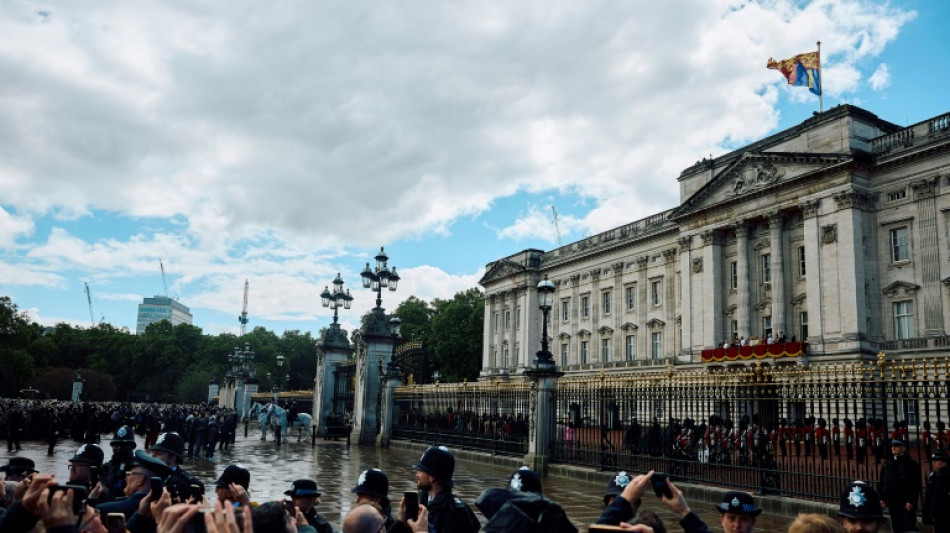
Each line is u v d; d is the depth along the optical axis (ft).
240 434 180.24
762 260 216.33
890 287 178.60
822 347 185.78
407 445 115.65
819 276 190.08
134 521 19.63
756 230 218.38
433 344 385.70
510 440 93.09
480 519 52.01
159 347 481.87
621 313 284.82
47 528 13.07
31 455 101.76
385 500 21.54
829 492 56.85
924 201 173.78
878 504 18.06
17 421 108.78
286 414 135.44
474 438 101.81
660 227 267.59
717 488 62.03
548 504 14.64
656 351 266.57
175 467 27.14
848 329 180.14
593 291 301.84
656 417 75.87
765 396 64.08
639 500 15.96
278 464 90.43
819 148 196.75
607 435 83.46
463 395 106.42
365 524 15.93
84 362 483.92
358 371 135.23
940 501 39.78
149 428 122.01
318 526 22.24
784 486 60.70
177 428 146.10
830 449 57.11
